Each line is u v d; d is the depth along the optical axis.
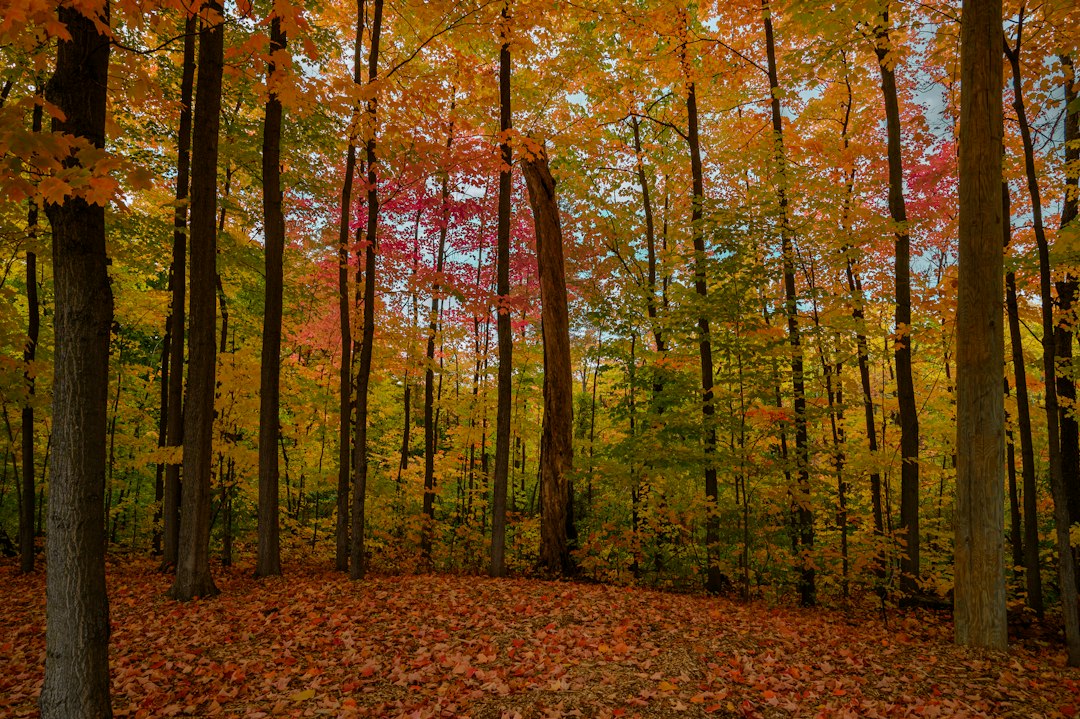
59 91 3.62
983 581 6.46
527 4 9.36
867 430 13.36
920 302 11.09
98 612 3.68
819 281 12.64
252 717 4.48
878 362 14.05
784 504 10.06
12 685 5.12
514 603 7.73
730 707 4.67
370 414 16.52
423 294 13.22
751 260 10.56
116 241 10.41
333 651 5.81
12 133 2.91
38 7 2.90
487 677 5.17
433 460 15.07
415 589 8.42
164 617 6.93
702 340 10.83
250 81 10.37
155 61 10.55
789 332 10.51
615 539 11.82
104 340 3.74
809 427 12.57
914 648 6.50
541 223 12.33
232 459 12.23
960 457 6.62
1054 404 6.82
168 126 11.73
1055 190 9.60
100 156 3.18
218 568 11.80
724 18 12.02
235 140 11.20
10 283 14.29
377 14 9.31
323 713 4.54
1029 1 7.59
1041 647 8.45
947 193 12.78
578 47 13.02
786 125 13.47
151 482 17.66
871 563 10.17
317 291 14.03
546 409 12.34
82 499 3.62
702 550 12.09
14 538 14.52
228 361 11.98
